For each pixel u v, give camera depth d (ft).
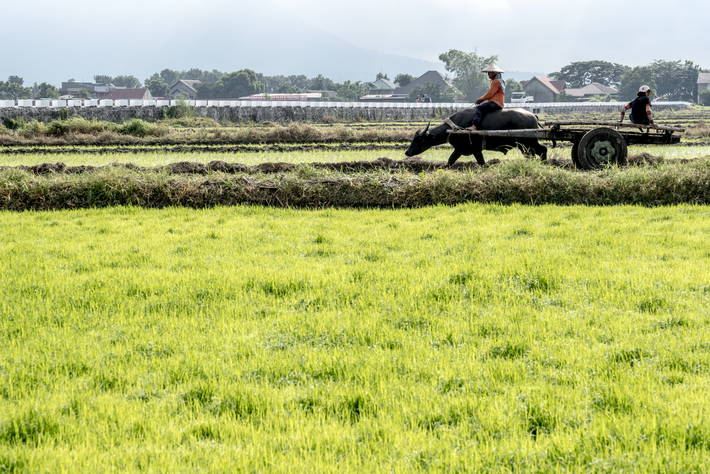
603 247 42.42
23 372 24.50
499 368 24.14
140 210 61.36
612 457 17.97
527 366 24.30
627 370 23.72
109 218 57.72
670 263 37.99
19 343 27.58
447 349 26.20
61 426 20.38
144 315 31.19
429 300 32.30
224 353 26.14
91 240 47.88
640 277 34.91
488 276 35.58
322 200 62.39
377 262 39.78
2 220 56.95
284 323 29.55
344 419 21.02
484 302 32.07
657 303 30.96
